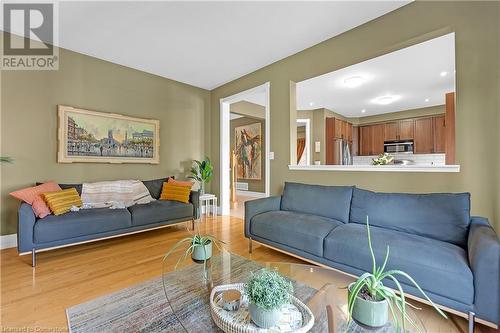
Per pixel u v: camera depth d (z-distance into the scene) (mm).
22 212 2186
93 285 1907
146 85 4016
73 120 3225
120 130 3674
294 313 1100
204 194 4695
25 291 1814
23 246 2174
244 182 7609
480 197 1952
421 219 1950
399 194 2191
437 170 2168
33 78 2953
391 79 4113
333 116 6535
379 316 898
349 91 4742
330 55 2955
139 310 1576
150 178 4062
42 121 3016
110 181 3396
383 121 6715
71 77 3244
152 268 2219
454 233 1787
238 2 2289
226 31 2795
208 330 1143
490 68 1908
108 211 2770
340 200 2492
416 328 1034
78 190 3047
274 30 2775
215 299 1240
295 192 2896
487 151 1923
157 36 2900
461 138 2041
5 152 2771
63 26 2686
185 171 4570
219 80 4438
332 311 1200
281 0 2262
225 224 3969
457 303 1392
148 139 4004
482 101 1943
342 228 2113
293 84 3469
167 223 3268
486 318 1307
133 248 2752
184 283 1699
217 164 4840
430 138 5949
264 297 968
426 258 1522
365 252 1752
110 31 2789
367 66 3580
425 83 4301
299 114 6402
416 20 2281
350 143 6785
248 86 4117
